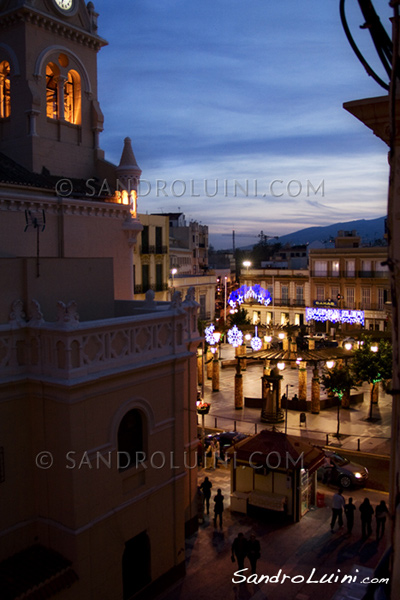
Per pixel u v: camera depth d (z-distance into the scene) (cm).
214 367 3641
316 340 4528
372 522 1762
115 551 1170
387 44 416
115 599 1166
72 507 1077
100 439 1134
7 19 2034
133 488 1229
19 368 1117
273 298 6053
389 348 2991
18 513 1115
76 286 1343
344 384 2848
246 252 10531
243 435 2503
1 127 2141
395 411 524
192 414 1644
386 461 2386
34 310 1113
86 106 2284
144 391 1246
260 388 3722
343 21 391
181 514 1370
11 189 1752
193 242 6544
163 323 1299
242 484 1875
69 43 2184
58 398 1077
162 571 1320
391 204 433
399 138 503
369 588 503
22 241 1736
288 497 1781
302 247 7606
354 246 5647
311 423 2925
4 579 1023
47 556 1095
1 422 1084
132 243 2123
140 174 2244
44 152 2094
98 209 1970
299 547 1590
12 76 2070
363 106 579
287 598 1320
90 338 1110
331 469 2133
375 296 5256
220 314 6412
